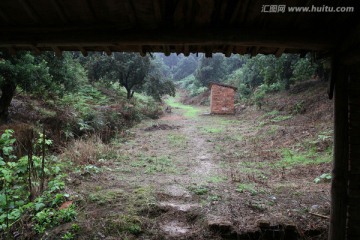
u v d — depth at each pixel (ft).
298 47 9.11
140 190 17.03
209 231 12.89
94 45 8.94
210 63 122.01
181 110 81.92
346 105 9.68
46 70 25.61
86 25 8.54
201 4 7.45
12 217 12.55
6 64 21.15
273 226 12.85
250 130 40.98
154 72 73.20
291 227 12.82
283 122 41.37
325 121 34.68
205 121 54.80
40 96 34.60
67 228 12.53
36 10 8.11
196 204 15.42
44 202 14.39
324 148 26.09
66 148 24.49
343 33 8.77
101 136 31.45
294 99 51.21
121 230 12.67
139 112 54.80
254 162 25.46
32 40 8.75
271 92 64.59
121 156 26.05
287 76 56.90
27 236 11.98
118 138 34.88
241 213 14.38
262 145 31.42
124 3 7.64
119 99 60.90
